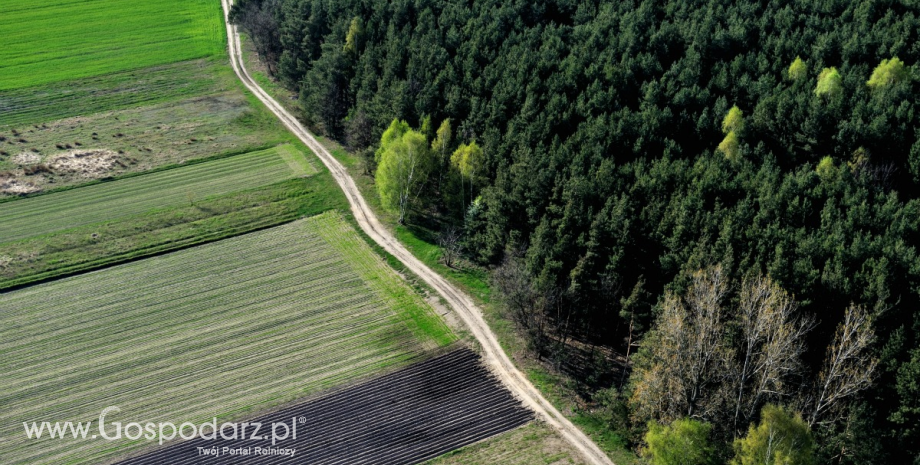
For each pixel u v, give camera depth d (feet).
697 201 271.69
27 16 569.23
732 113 313.94
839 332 228.63
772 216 267.80
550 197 292.20
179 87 478.18
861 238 254.06
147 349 274.16
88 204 360.89
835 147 305.12
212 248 330.34
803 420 213.87
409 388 254.27
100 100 460.96
